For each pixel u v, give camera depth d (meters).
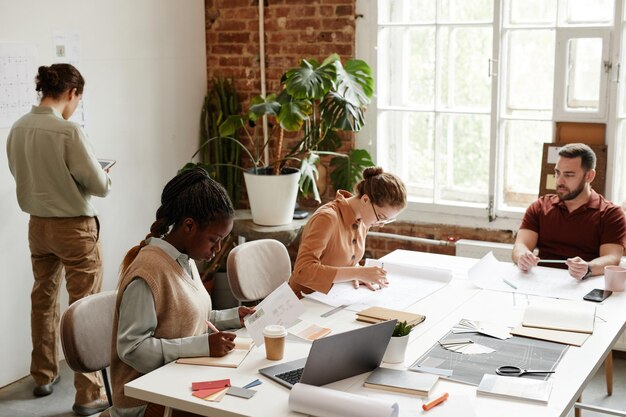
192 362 2.53
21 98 4.19
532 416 2.19
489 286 3.41
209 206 2.50
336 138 5.20
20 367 4.39
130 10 4.88
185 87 5.42
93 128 4.71
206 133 5.59
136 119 5.02
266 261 3.70
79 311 2.77
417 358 2.60
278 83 5.42
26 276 4.36
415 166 5.19
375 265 3.64
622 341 4.48
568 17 4.59
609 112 4.49
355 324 2.93
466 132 4.98
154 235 2.57
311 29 5.24
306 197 4.96
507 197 4.95
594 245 3.91
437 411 2.21
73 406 4.02
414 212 5.16
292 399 2.21
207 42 5.58
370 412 2.12
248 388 2.37
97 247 4.06
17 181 3.96
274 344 2.56
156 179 5.24
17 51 4.14
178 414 2.49
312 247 3.32
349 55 5.16
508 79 4.81
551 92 4.71
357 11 5.08
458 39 4.89
